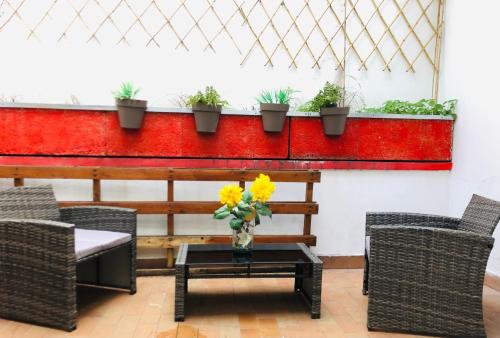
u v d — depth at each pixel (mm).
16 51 2998
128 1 3062
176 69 3146
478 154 2840
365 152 3059
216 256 2213
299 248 2418
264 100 2965
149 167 2861
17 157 2756
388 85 3354
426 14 3316
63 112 2773
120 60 3092
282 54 3227
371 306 2020
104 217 2467
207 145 2924
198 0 3121
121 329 1991
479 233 2049
